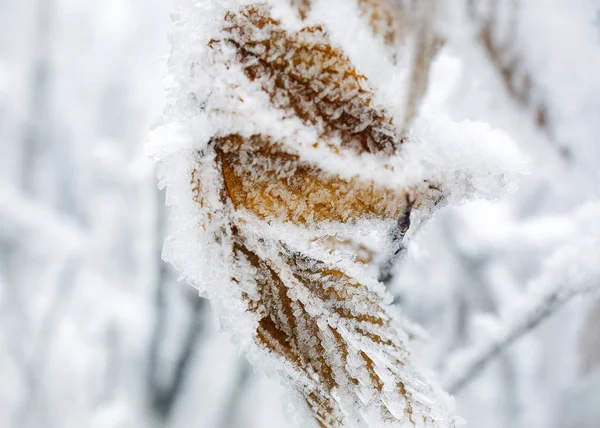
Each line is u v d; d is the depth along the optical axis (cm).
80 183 116
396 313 24
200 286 24
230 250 24
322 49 23
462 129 24
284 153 23
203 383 73
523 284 77
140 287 72
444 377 35
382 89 23
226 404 72
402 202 23
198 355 72
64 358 69
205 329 72
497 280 73
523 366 72
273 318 24
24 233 88
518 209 76
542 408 71
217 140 23
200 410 72
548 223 67
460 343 73
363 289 24
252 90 23
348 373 24
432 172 23
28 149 124
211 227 24
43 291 77
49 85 129
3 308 78
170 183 23
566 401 70
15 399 69
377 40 22
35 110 126
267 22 23
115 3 136
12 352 72
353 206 23
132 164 73
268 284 24
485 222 69
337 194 23
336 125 23
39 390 68
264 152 23
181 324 71
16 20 131
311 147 23
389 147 23
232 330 24
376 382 24
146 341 71
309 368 24
